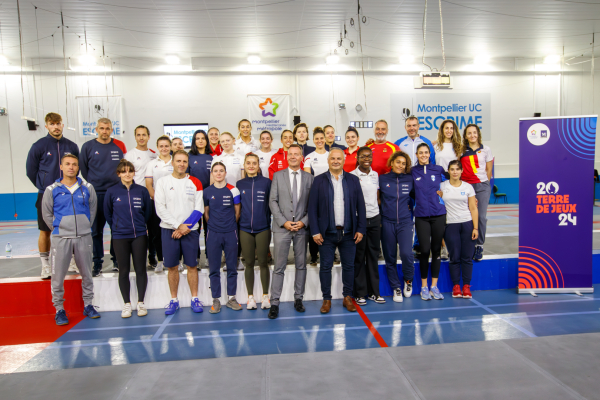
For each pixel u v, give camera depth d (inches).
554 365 89.5
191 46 358.9
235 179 157.5
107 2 259.8
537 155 146.3
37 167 142.5
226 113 404.5
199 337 115.0
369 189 140.3
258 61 388.8
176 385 84.4
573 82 433.7
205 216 142.0
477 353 96.8
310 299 150.3
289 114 409.1
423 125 423.5
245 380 85.9
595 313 127.3
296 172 133.8
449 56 413.1
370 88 415.5
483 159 153.9
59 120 144.1
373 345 106.4
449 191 144.3
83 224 130.6
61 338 116.8
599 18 309.6
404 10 285.6
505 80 430.9
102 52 370.3
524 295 148.6
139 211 134.1
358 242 134.3
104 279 141.6
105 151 148.4
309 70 405.4
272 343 109.4
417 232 143.9
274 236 132.3
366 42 358.9
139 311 135.1
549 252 148.2
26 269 158.9
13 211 394.6
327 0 264.4
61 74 386.6
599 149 445.4
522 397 76.7
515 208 384.2
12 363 100.5
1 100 385.7
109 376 89.2
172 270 136.9
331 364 92.8
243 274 147.3
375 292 143.6
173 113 400.5
